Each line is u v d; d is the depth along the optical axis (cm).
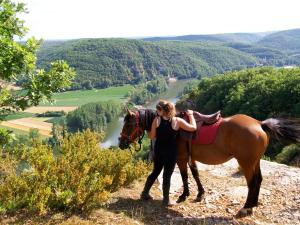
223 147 650
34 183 624
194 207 713
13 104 800
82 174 659
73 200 610
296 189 830
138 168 828
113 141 9819
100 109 12750
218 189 834
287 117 664
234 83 8806
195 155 681
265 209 709
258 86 7362
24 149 773
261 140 625
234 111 7550
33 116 12900
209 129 659
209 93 9344
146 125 696
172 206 704
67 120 11975
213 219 650
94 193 615
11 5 786
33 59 787
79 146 867
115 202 698
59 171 670
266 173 963
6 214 588
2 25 784
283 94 6444
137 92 17238
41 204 566
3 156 790
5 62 766
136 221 612
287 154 2331
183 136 667
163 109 653
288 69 8975
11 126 10844
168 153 670
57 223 567
